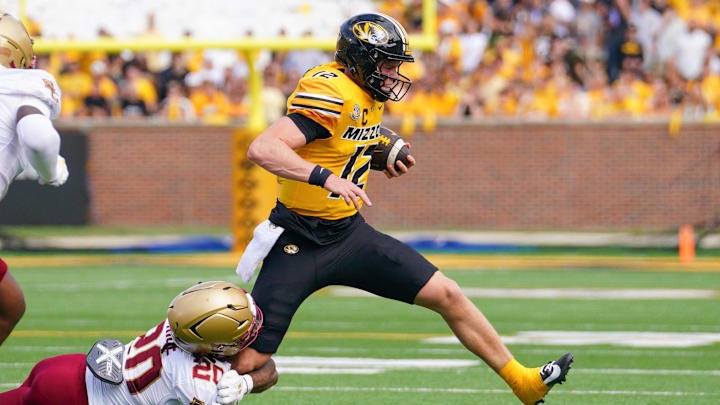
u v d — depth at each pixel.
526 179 66.62
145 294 41.03
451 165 67.25
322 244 16.81
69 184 68.25
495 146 66.88
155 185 68.94
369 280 17.22
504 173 66.81
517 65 69.50
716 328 32.41
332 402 20.86
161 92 71.81
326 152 16.47
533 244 62.38
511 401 21.06
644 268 52.66
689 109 68.50
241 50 53.41
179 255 58.56
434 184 67.38
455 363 25.84
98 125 68.69
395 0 55.69
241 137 53.97
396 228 67.12
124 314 35.16
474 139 67.06
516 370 17.47
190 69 71.25
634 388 22.52
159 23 53.00
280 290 16.64
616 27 70.81
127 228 68.38
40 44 53.00
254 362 16.39
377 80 16.41
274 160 15.52
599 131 66.00
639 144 65.69
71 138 68.44
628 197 65.88
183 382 15.15
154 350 15.29
